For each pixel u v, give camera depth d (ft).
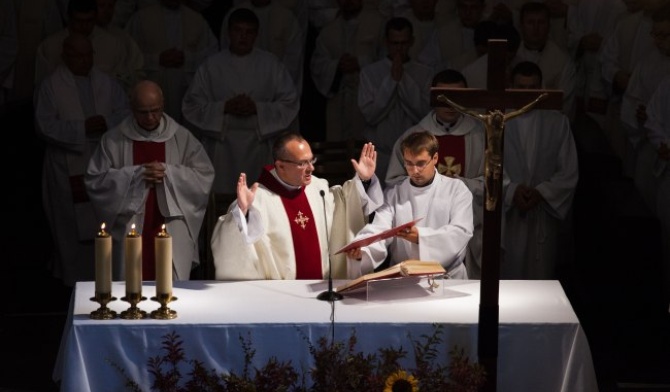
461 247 60.85
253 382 48.24
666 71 91.97
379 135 94.27
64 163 85.97
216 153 90.84
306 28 107.04
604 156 98.37
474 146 77.15
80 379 49.19
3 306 82.58
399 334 50.65
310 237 61.31
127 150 73.97
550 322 51.26
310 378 50.49
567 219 91.40
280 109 91.40
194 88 91.71
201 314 51.72
